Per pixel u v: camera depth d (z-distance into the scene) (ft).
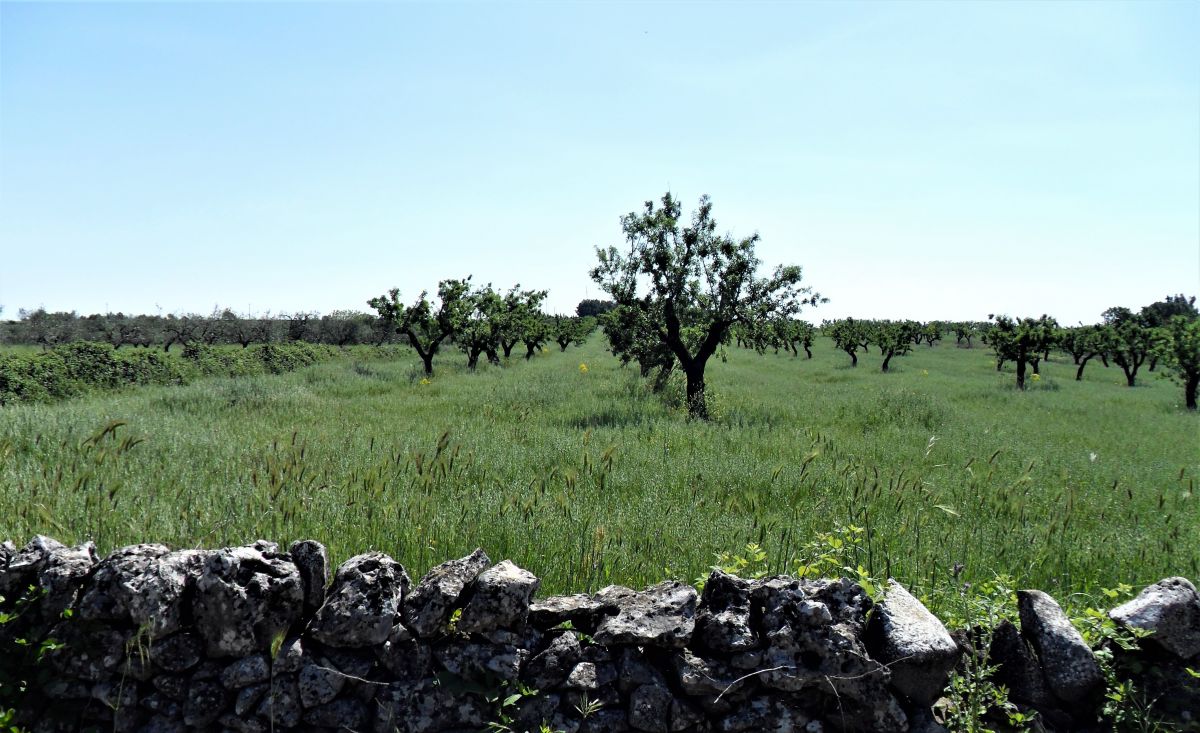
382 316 103.65
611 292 66.44
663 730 11.13
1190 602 12.25
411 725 10.98
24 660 10.86
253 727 10.82
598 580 16.67
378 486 21.85
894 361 184.44
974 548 20.77
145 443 32.50
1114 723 11.74
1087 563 20.21
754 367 154.51
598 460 34.12
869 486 29.07
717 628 11.35
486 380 88.48
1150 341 124.77
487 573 11.59
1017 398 86.84
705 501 26.73
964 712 11.62
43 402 54.90
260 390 59.41
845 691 11.12
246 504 20.11
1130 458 42.37
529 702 11.28
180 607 10.90
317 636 11.01
